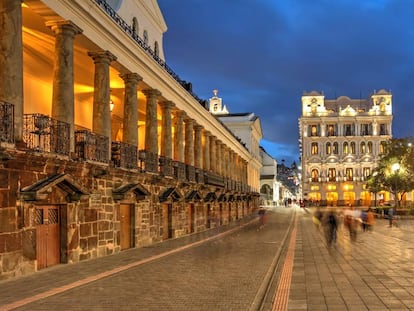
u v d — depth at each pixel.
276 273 13.70
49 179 13.60
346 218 36.53
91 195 16.70
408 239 25.12
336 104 105.69
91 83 23.98
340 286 11.44
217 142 43.66
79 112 25.66
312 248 20.88
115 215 18.67
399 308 9.02
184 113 30.86
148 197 22.69
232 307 9.27
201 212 33.94
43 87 21.78
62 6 15.06
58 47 15.59
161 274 13.38
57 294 10.45
